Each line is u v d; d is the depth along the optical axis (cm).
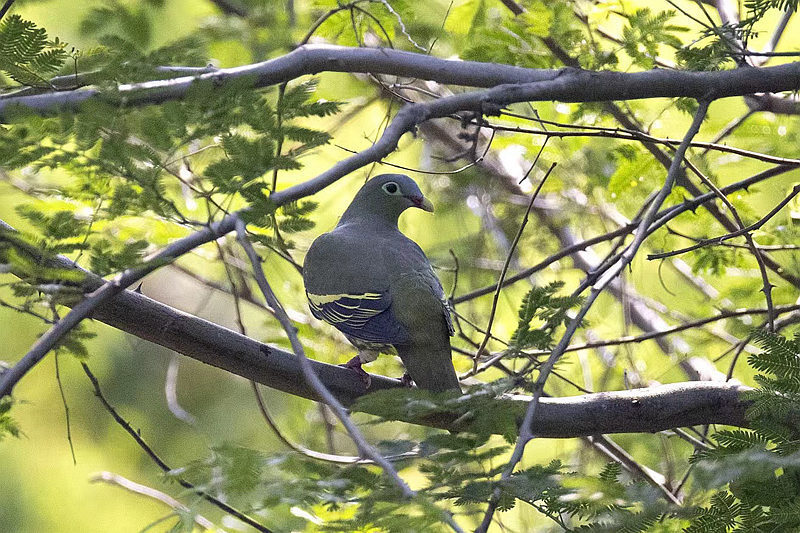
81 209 889
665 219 927
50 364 1798
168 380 1198
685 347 1409
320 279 991
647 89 902
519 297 1580
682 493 1119
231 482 550
